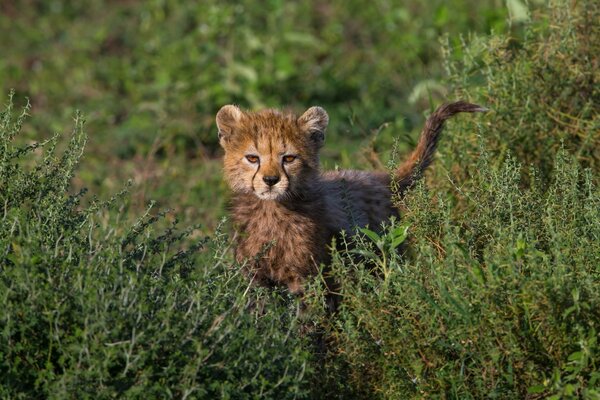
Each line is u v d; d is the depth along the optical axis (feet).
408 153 46.24
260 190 36.14
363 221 38.40
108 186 52.42
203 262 34.45
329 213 36.94
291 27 74.43
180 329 26.73
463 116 42.01
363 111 60.44
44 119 63.72
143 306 26.09
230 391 26.13
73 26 84.94
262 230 36.52
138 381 25.90
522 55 42.39
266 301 32.12
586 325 28.07
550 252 30.01
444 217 30.86
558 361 27.99
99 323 25.41
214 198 49.78
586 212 31.42
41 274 26.43
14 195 31.09
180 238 31.96
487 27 55.42
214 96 61.67
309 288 31.14
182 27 76.23
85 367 26.09
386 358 28.91
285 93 64.49
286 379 26.48
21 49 79.82
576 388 26.89
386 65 68.18
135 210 47.75
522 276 27.81
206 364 26.78
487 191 32.94
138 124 60.54
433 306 28.22
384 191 39.86
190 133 59.21
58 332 26.21
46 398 26.13
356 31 78.33
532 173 35.06
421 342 28.68
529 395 28.04
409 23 73.67
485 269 29.22
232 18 66.95
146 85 66.49
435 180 41.27
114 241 28.96
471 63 43.01
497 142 40.93
